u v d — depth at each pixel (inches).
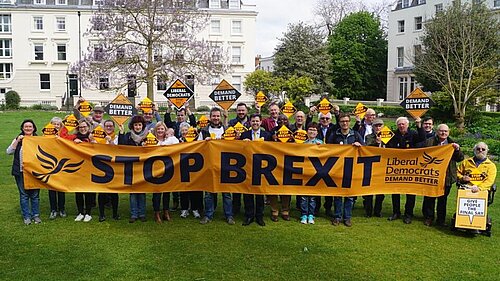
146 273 239.1
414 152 323.6
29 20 1931.6
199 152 325.4
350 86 2064.5
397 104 1524.4
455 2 1048.8
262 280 232.7
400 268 250.7
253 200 329.1
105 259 257.1
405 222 334.3
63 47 1963.6
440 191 320.2
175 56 1310.3
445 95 1019.3
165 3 1300.4
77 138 338.0
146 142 332.2
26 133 323.0
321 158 325.4
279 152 324.5
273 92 1610.5
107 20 1290.6
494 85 1008.2
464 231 311.6
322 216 353.4
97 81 1307.8
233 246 280.2
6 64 1971.0
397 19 1876.2
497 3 1376.7
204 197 336.2
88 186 323.0
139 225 321.4
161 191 327.0
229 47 2027.6
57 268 244.1
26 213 322.0
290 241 291.0
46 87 1962.4
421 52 1151.0
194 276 236.1
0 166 548.1
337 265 253.3
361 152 326.3
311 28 1776.6
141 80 1306.6
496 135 814.5
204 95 1972.2
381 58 2097.7
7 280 228.5
